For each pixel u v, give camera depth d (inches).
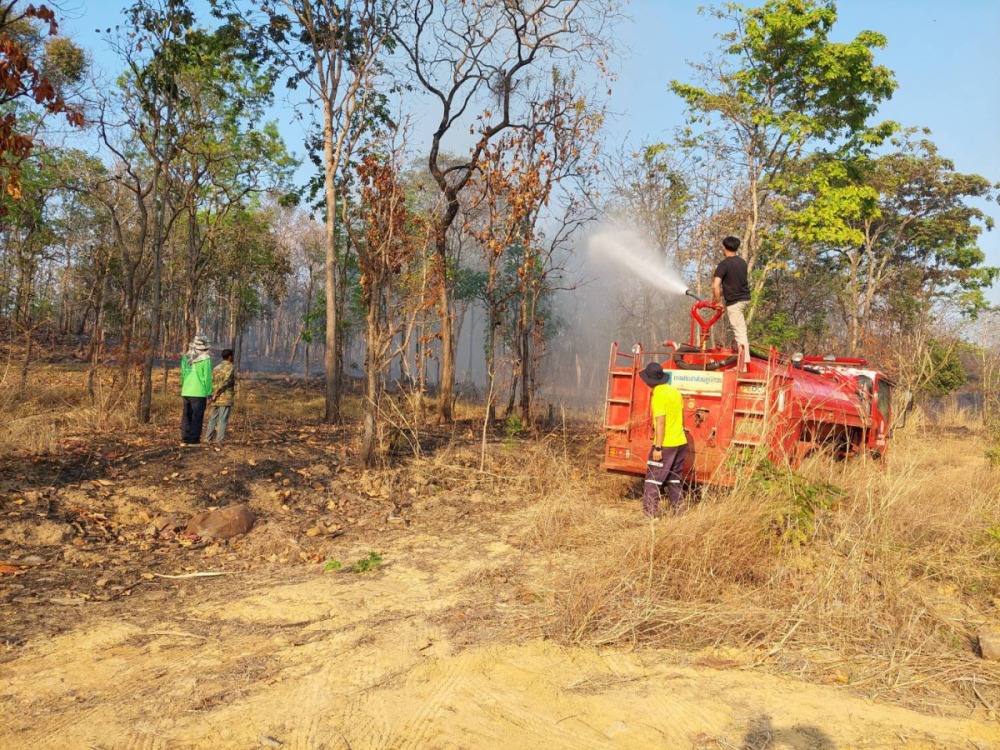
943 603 209.0
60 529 261.9
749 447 292.0
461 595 220.2
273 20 584.7
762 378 301.9
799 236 776.3
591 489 378.6
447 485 385.1
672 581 206.5
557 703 149.7
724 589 206.5
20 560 237.6
